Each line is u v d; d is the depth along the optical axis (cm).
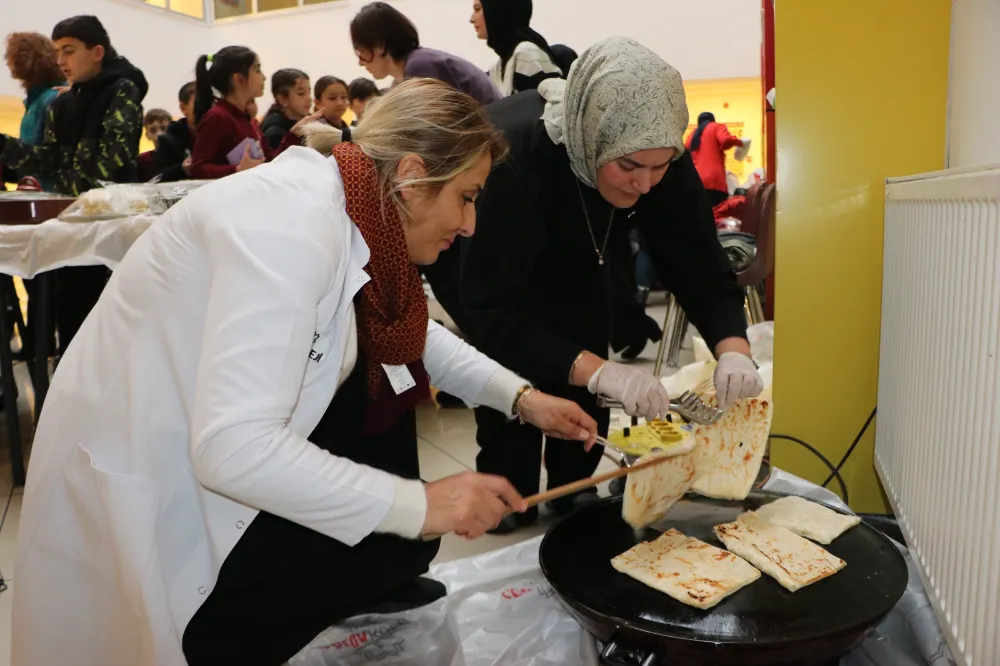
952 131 152
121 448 91
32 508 96
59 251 196
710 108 795
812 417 173
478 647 118
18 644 99
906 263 128
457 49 756
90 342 95
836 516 122
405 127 89
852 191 162
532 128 150
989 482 80
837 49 157
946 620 96
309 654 117
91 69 278
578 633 119
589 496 187
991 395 79
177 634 92
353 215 88
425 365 128
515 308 151
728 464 132
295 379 79
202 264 86
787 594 101
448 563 140
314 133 100
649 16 704
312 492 79
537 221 150
